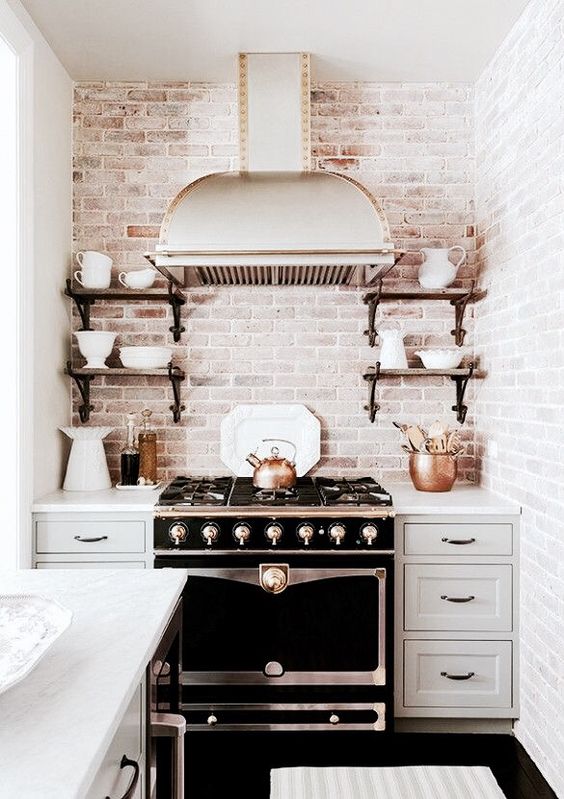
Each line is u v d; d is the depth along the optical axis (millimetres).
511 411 2596
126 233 3078
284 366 3100
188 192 2535
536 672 2340
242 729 2418
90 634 1201
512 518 2508
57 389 2873
